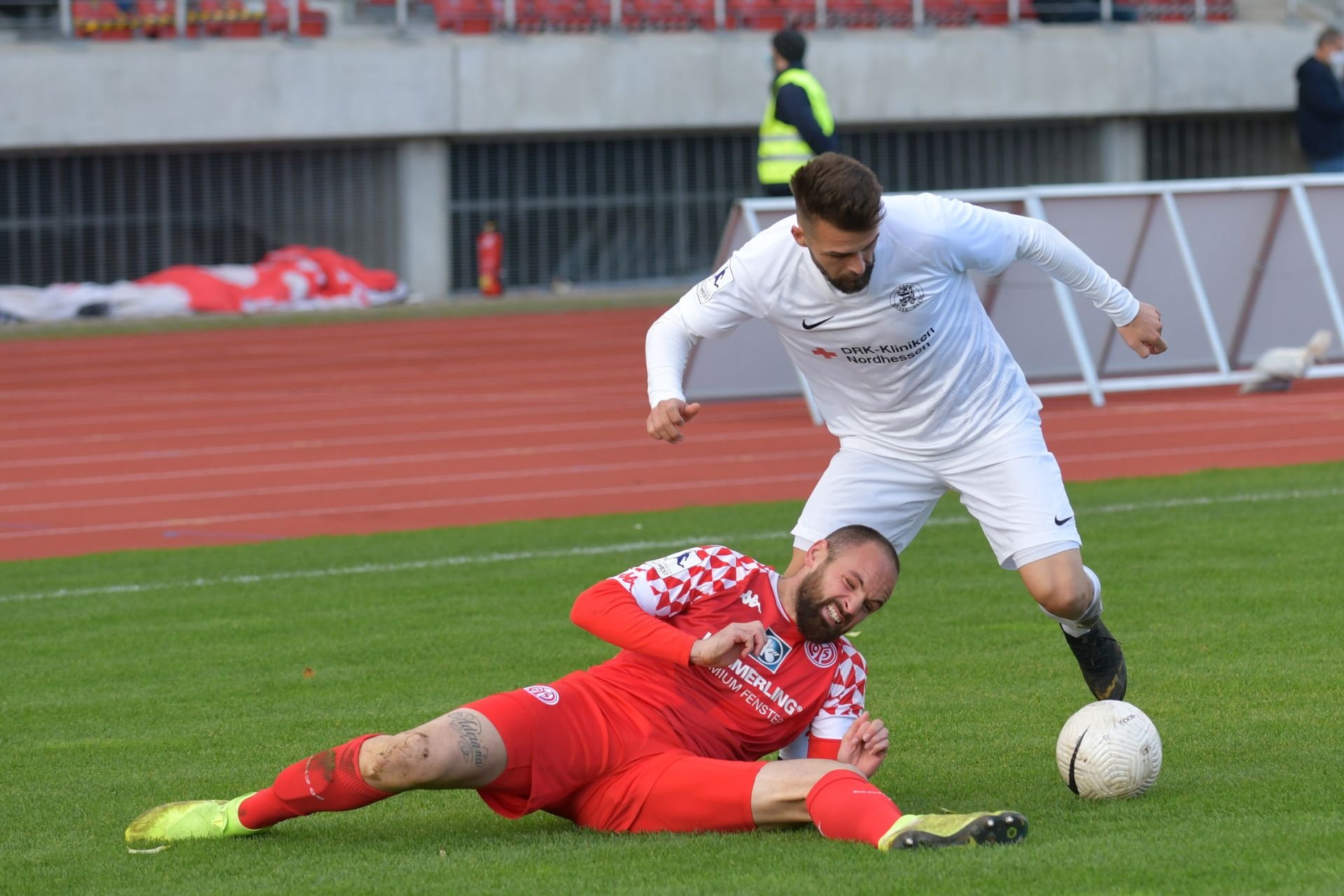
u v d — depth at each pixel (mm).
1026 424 17672
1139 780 14820
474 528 35875
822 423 49719
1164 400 52531
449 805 16516
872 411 17922
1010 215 17391
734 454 44906
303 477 43938
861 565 14578
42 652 25125
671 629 14352
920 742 18078
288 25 96312
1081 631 17828
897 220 16516
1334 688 19391
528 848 14164
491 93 96312
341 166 96812
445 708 20656
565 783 14578
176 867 14203
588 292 98312
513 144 98875
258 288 91188
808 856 13195
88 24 93812
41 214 92938
